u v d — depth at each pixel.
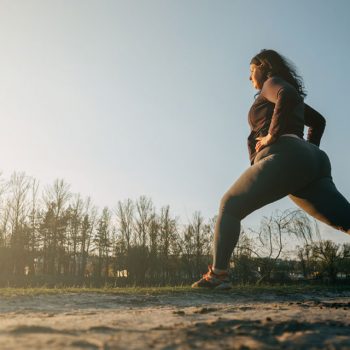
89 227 40.19
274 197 3.67
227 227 3.78
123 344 1.29
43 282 30.61
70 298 5.06
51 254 37.84
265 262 21.36
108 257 40.28
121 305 4.50
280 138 3.63
